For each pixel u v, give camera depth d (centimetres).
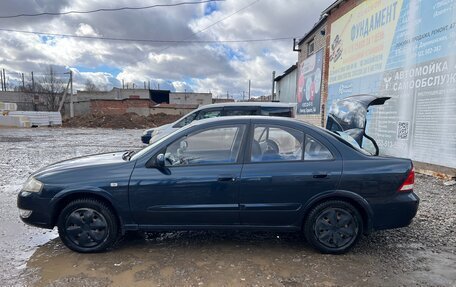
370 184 356
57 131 2788
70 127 3478
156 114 4288
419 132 779
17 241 404
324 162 362
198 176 357
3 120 3188
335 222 364
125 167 366
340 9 1219
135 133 2580
